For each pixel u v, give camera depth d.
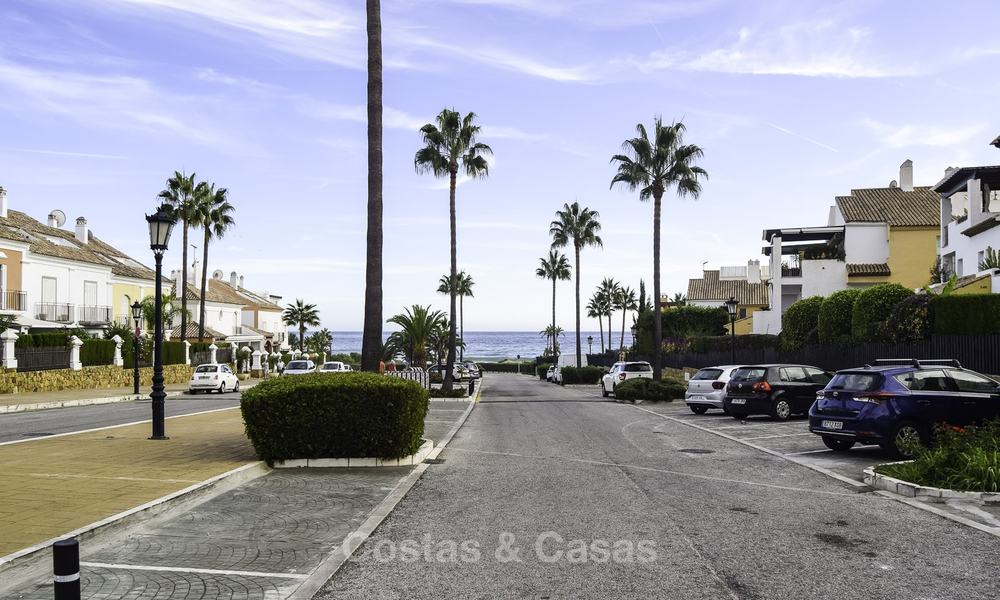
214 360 52.78
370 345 14.73
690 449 13.76
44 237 46.81
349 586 5.57
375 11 15.10
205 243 53.41
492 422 19.80
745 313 57.97
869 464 11.76
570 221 62.31
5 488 8.94
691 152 33.53
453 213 36.06
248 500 8.91
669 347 52.03
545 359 91.25
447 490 9.55
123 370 40.00
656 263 34.00
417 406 11.92
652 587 5.48
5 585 5.51
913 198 44.50
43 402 25.94
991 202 28.67
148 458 11.58
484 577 5.77
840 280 41.47
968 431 10.56
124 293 53.41
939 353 19.38
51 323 40.34
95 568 6.04
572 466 11.61
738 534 7.11
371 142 14.94
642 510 8.23
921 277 40.69
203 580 5.72
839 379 12.95
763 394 19.56
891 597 5.25
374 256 14.85
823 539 6.91
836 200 45.81
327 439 11.41
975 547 6.61
